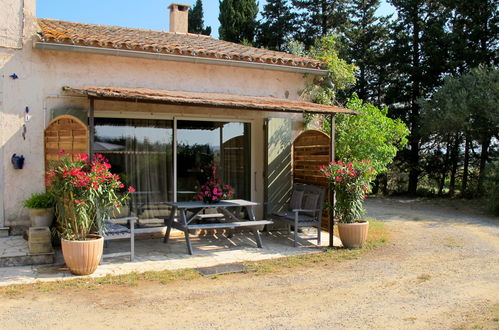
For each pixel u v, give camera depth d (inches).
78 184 237.6
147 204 359.9
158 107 359.9
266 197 390.6
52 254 266.5
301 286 233.3
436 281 243.4
